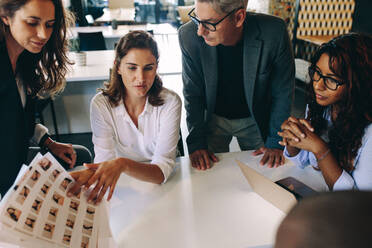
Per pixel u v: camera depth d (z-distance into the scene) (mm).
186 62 1637
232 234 1044
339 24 4844
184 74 1685
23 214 804
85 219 967
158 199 1217
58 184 969
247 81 1582
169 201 1204
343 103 1103
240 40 1526
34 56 1330
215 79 1606
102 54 3691
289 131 1221
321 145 1169
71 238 881
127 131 1421
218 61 1613
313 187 1293
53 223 866
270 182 1084
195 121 1661
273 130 1654
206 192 1253
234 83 1674
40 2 1026
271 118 1688
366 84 1038
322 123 1333
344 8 4766
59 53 1382
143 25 5762
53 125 3574
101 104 1359
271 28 1485
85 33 4402
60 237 856
